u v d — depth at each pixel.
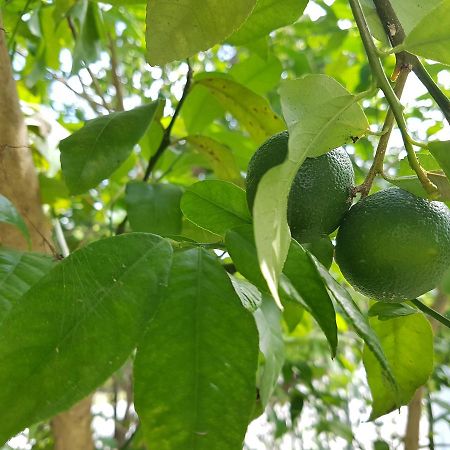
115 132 0.35
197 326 0.19
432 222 0.25
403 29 0.29
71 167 0.34
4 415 0.18
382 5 0.29
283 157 0.25
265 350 0.30
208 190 0.28
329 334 0.21
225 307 0.20
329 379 0.84
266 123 0.43
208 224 0.29
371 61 0.23
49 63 0.53
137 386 0.18
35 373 0.18
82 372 0.18
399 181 0.26
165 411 0.18
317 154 0.25
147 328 0.19
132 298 0.19
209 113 0.48
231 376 0.19
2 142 0.38
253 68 0.50
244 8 0.24
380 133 0.26
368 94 0.23
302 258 0.22
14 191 0.38
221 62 0.76
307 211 0.26
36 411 0.18
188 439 0.18
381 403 0.32
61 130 0.50
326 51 0.69
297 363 0.68
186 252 0.21
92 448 0.45
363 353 0.32
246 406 0.18
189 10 0.23
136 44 0.71
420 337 0.31
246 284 0.22
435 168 0.32
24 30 0.54
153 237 0.21
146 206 0.39
